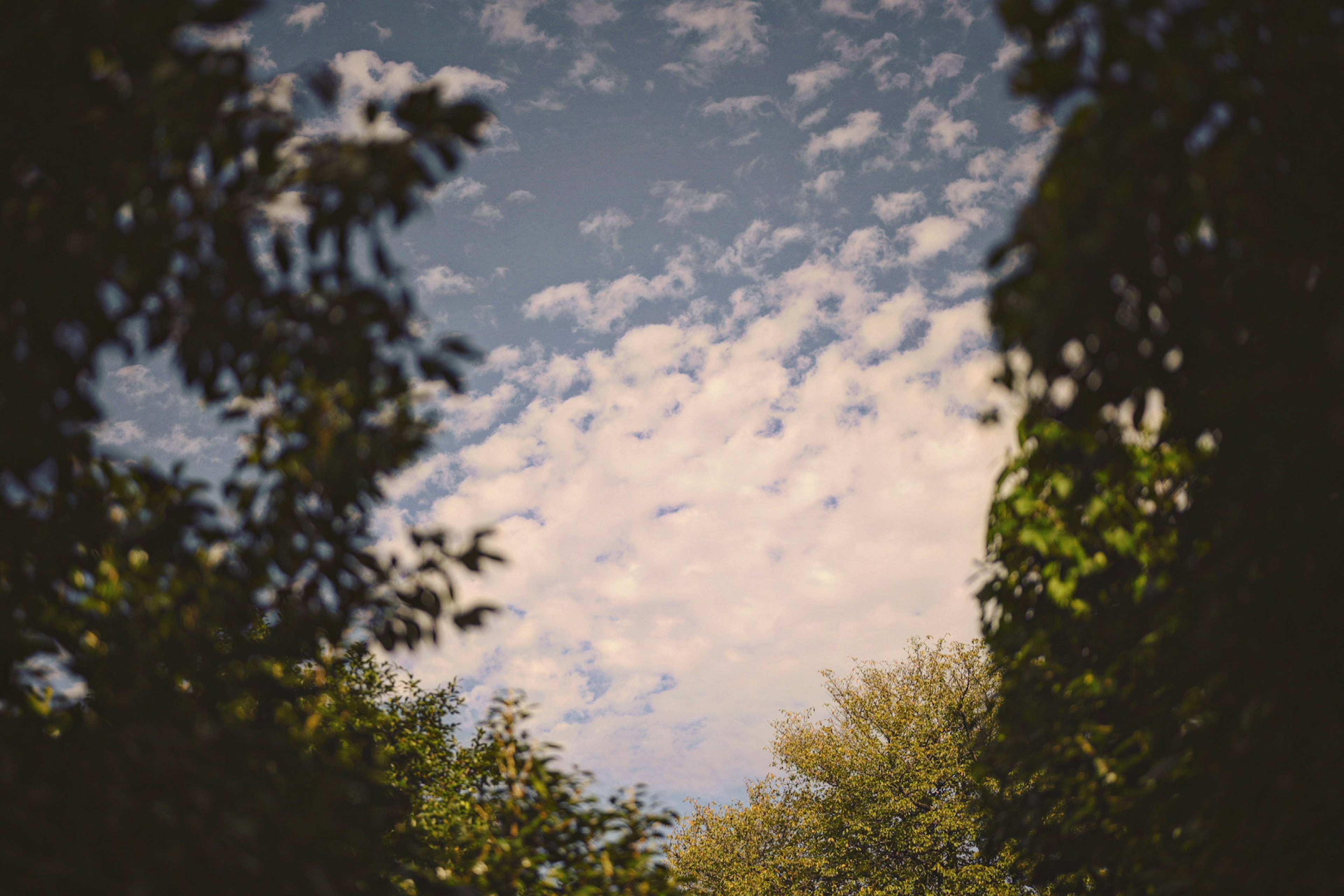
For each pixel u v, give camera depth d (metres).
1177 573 4.33
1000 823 5.68
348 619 3.88
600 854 6.49
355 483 3.49
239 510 3.71
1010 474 4.99
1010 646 5.34
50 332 2.86
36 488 3.19
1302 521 3.17
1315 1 2.53
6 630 3.25
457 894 4.32
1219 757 3.84
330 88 2.86
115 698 3.53
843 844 25.41
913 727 25.94
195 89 2.71
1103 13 2.50
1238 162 2.56
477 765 7.03
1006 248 2.84
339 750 4.66
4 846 2.54
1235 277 2.84
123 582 3.74
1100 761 4.73
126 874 2.73
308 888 3.23
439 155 2.95
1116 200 2.61
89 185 2.82
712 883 27.56
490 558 3.79
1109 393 3.04
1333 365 2.73
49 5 2.63
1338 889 3.47
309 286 3.12
